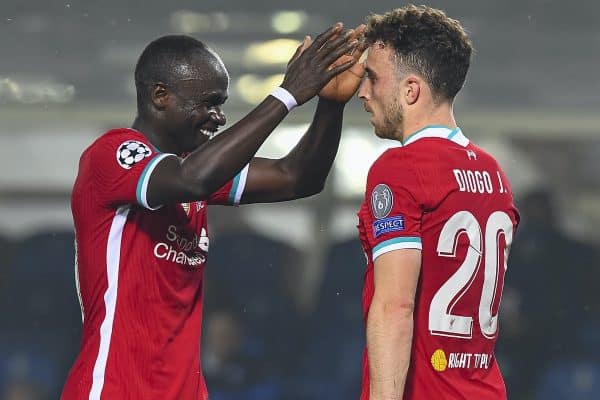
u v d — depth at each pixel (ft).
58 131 121.29
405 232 45.91
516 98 113.29
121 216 49.01
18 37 109.50
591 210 121.49
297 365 112.16
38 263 118.73
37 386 115.75
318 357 112.78
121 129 49.42
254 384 109.29
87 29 109.60
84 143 121.90
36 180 121.19
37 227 121.60
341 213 119.96
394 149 47.19
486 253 47.37
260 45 107.86
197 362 51.16
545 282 109.81
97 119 111.14
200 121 50.19
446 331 46.73
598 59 111.65
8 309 117.39
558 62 112.27
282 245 118.21
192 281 50.78
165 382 49.60
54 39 109.91
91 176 48.96
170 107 49.93
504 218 48.29
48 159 121.39
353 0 107.45
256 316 114.52
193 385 50.72
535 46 111.96
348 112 114.62
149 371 49.29
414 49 47.39
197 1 108.47
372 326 45.47
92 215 49.21
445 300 46.65
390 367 45.09
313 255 119.24
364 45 49.47
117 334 49.01
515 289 110.22
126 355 49.01
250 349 111.75
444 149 46.85
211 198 54.34
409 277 45.73
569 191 121.80
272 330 113.50
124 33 109.70
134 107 111.55
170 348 49.83
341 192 119.55
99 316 49.32
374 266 46.44
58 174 121.39
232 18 108.27
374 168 47.21
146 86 50.19
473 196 46.91
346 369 112.47
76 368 49.67
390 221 46.03
